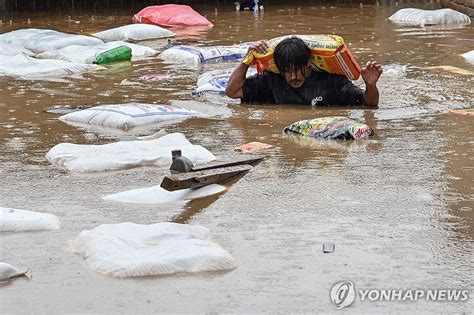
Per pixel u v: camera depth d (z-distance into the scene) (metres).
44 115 15.34
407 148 12.85
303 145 13.14
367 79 15.41
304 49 15.47
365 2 36.41
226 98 16.70
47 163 12.42
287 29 27.52
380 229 9.65
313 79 15.88
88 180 11.62
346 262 8.79
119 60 21.33
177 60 21.17
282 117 15.02
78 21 30.34
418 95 16.75
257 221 9.98
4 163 12.41
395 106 15.80
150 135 13.84
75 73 19.66
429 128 14.09
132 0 35.72
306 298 8.02
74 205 10.62
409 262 8.77
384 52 22.27
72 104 16.25
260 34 26.31
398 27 27.84
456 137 13.47
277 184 11.28
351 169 11.84
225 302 7.98
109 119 14.50
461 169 11.75
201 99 16.66
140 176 11.76
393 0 36.03
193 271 8.62
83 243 9.22
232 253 9.05
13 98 16.81
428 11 29.45
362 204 10.44
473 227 9.66
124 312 7.81
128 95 17.06
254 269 8.66
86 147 12.78
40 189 11.24
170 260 8.64
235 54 21.22
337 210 10.27
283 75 15.86
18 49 22.52
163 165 12.25
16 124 14.66
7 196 10.97
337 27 27.92
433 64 20.27
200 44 24.30
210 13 32.91
